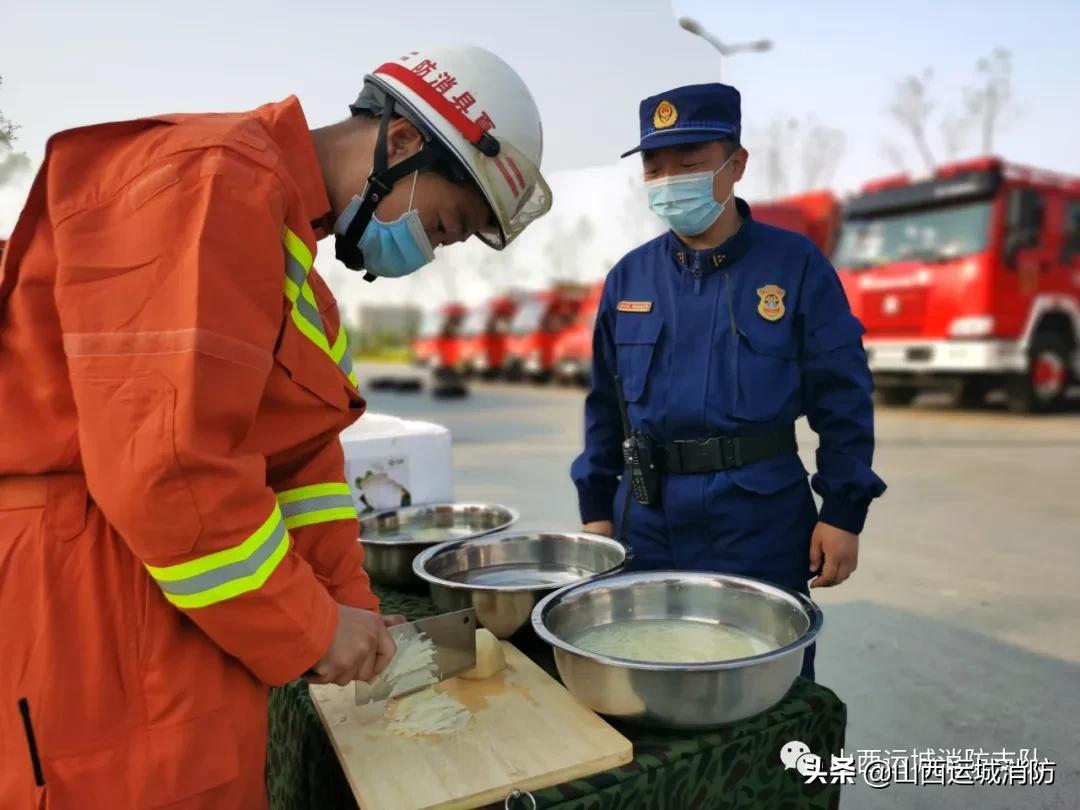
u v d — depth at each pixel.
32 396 0.84
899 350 8.31
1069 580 3.61
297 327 0.88
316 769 1.09
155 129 0.86
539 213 1.09
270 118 0.91
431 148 0.97
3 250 0.93
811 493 1.68
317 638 0.85
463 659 1.12
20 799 0.80
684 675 0.94
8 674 0.80
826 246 10.12
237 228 0.79
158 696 0.82
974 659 2.86
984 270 7.69
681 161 1.60
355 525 1.12
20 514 0.83
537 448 7.86
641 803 0.93
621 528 1.77
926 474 5.79
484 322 18.59
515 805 0.89
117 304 0.76
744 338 1.60
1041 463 6.13
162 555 0.76
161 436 0.73
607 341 1.85
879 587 3.57
